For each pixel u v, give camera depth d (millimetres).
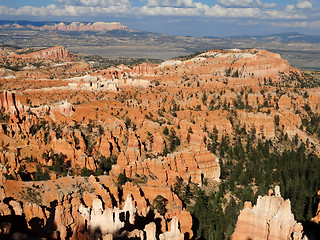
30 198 117250
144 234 91750
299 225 94625
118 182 137500
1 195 101500
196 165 164000
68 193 121000
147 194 133625
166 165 150375
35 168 159500
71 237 92875
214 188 164750
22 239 77312
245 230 101875
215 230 132000
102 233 95375
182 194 146750
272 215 98812
